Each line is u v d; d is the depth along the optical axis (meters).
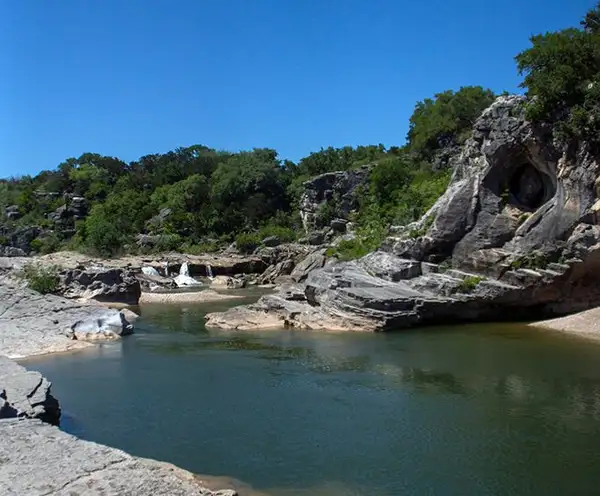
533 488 12.98
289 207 95.00
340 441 15.73
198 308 44.81
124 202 98.00
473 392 19.91
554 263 31.88
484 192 35.34
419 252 36.41
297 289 40.62
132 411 18.36
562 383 20.70
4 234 98.88
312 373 22.78
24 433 12.87
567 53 31.98
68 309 32.53
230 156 120.25
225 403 19.08
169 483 10.88
